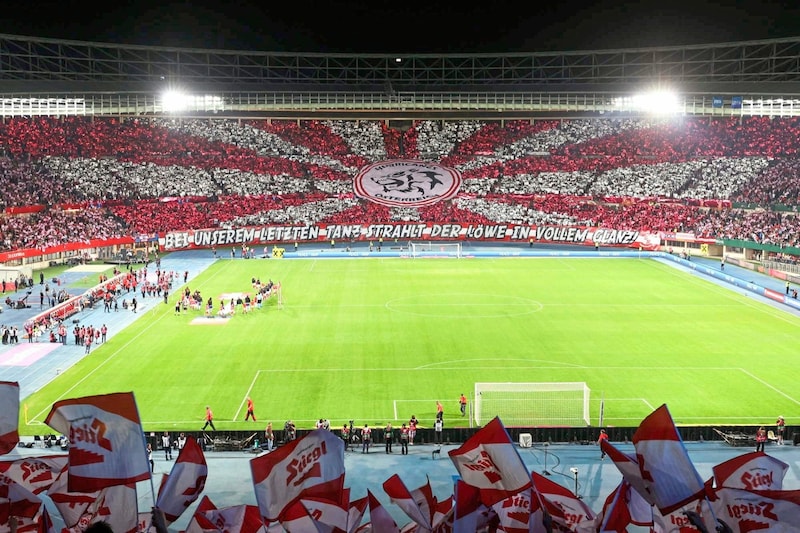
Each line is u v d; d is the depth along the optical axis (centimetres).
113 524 1120
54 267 10869
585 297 8594
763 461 1229
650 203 13475
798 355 6106
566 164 14612
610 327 7100
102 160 13325
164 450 4228
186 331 6994
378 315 7644
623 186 13912
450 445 4303
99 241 11581
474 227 13600
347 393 5197
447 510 1423
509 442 1196
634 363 5881
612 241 12925
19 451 4116
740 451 4128
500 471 1197
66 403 1100
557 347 6362
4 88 11300
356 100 12681
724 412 4769
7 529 1190
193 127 14862
